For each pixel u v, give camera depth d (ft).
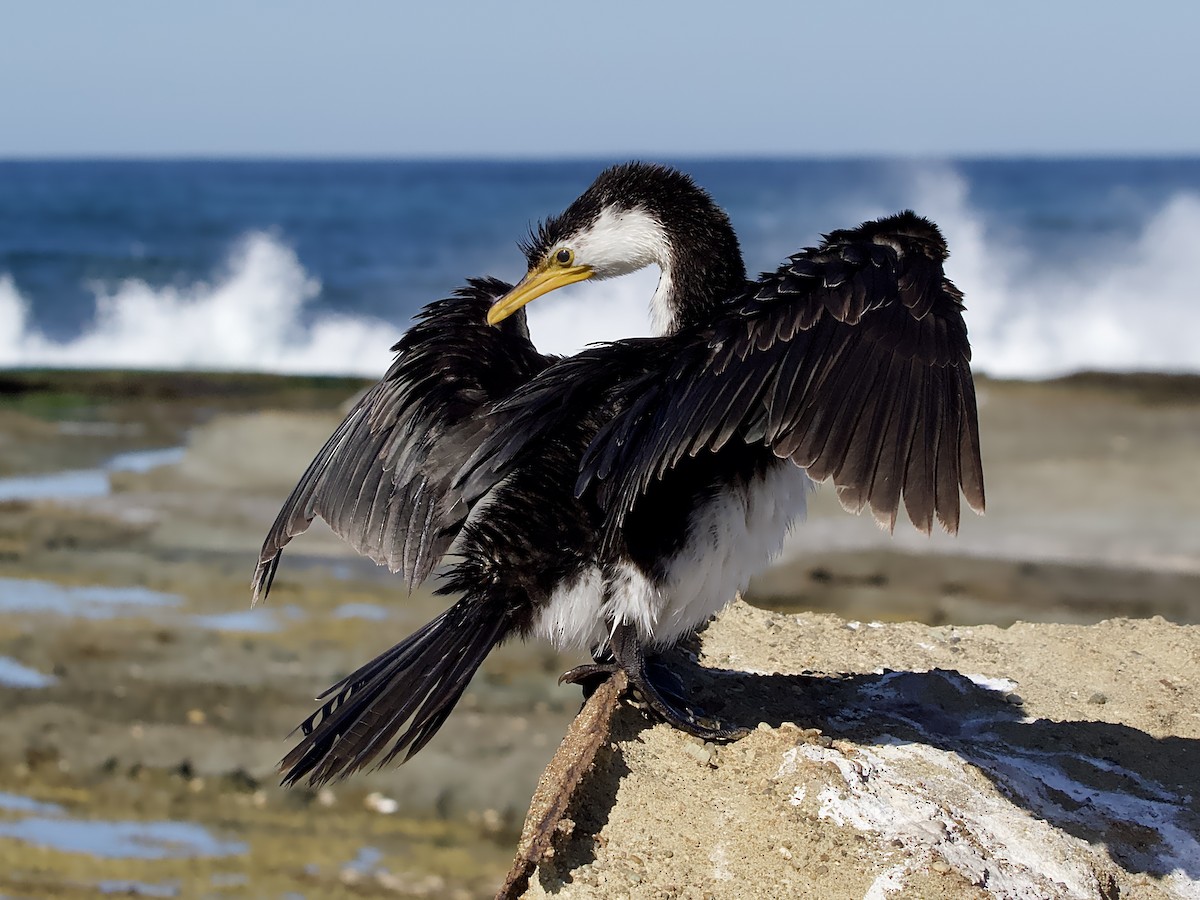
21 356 112.98
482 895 29.89
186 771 35.12
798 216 185.57
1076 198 209.97
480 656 17.22
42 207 239.09
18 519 57.00
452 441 19.16
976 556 51.57
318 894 29.94
